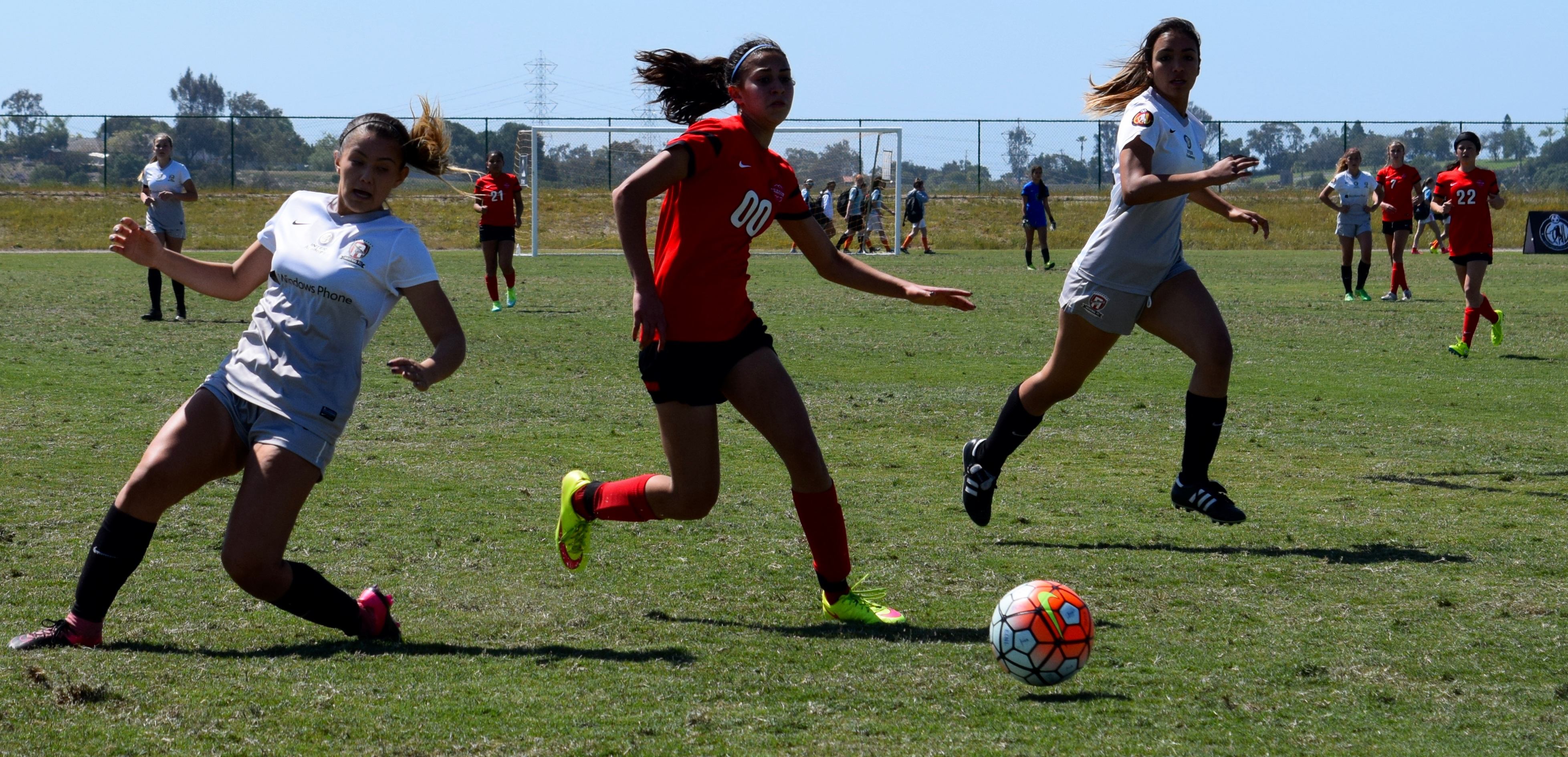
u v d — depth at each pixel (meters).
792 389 8.91
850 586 9.16
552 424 17.36
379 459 14.92
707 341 8.80
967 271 52.28
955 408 18.94
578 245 74.38
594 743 6.57
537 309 34.12
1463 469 14.70
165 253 8.36
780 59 8.77
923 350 25.88
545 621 8.84
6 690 7.15
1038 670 7.39
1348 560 10.61
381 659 7.94
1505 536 11.47
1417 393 20.47
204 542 10.85
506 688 7.40
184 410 8.02
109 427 16.50
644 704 7.16
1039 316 32.97
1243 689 7.47
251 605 9.10
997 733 6.77
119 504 7.96
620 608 9.21
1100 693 7.41
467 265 55.50
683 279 8.73
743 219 8.70
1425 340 27.67
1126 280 11.48
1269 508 12.70
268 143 105.19
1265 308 34.72
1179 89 11.50
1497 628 8.66
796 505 8.95
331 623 8.18
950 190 94.62
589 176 77.19
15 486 13.05
